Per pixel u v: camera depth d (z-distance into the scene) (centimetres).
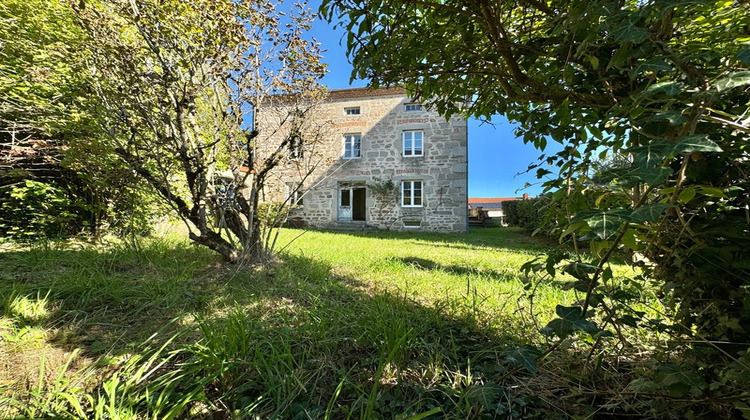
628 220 60
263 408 124
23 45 382
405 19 143
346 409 117
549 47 127
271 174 364
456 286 294
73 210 433
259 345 153
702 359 104
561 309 97
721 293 99
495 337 183
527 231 1110
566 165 124
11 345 157
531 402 128
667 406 107
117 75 262
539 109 152
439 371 146
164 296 229
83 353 157
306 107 347
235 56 283
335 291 272
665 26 88
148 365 135
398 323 179
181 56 267
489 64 146
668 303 124
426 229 1177
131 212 443
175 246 407
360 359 160
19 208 395
